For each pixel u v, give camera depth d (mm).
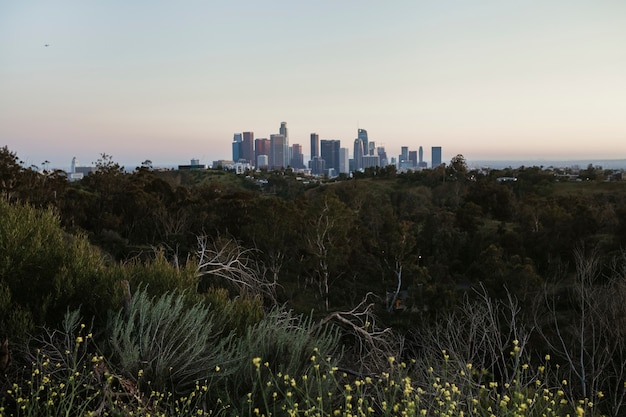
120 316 4199
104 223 34125
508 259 36812
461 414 2580
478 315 4539
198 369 3619
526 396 2906
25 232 4844
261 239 31328
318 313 8102
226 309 5266
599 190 75188
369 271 35188
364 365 4434
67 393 3164
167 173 106062
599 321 5746
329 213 32719
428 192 80562
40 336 3961
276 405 3359
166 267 5934
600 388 4684
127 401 3207
